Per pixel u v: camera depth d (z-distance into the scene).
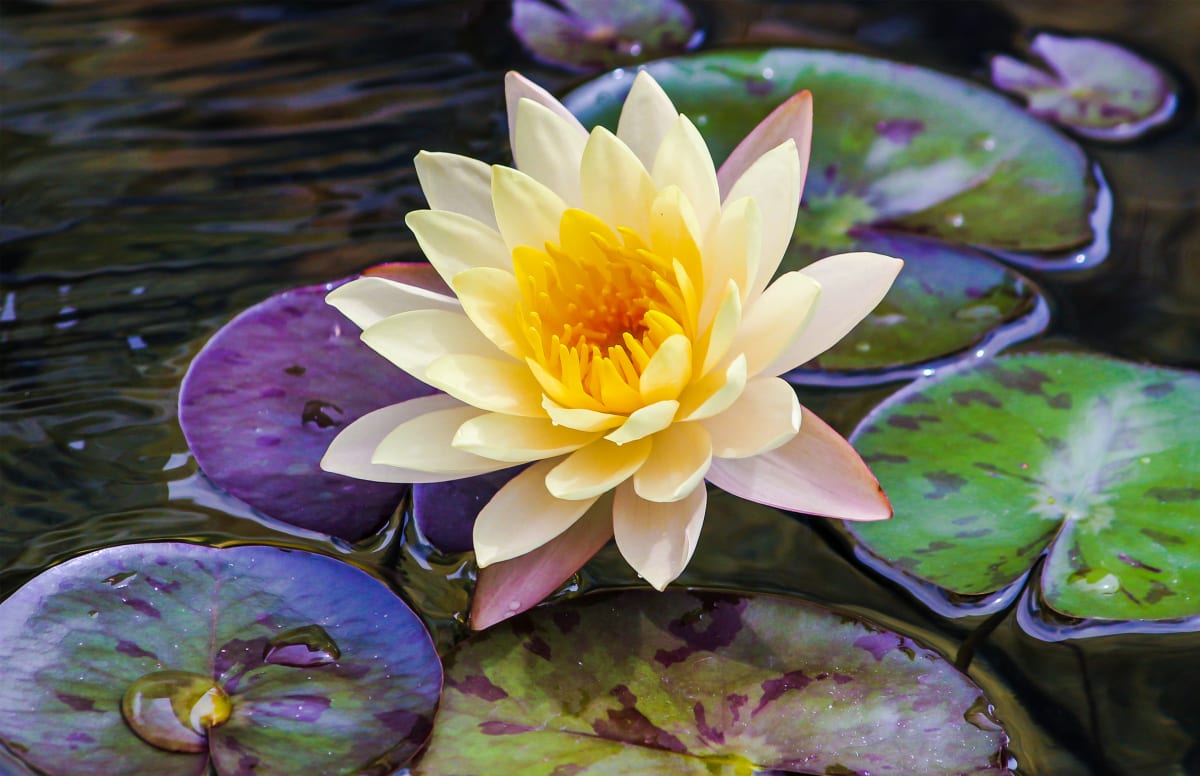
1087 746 0.96
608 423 0.97
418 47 1.17
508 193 0.98
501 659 0.97
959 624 0.98
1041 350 1.04
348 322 1.04
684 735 0.96
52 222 1.09
